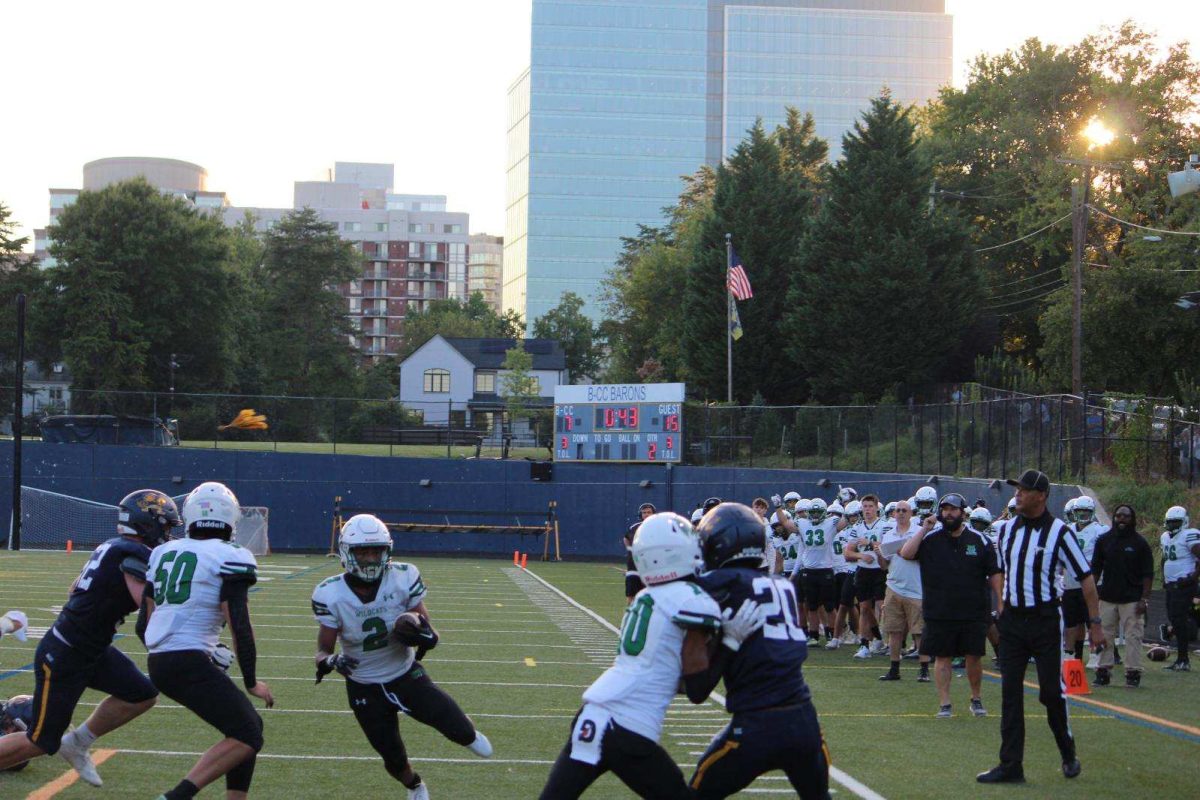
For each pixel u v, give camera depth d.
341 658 11.50
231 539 11.52
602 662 25.23
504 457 75.19
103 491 70.19
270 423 75.19
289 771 14.21
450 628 31.52
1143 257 70.69
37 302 98.88
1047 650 14.55
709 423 69.50
